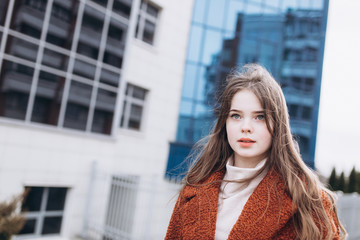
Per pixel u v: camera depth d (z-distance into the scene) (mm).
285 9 13000
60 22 6695
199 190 1076
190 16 10750
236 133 965
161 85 9656
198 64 11297
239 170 979
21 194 5023
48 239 6473
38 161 6316
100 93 7434
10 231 4551
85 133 7102
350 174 11414
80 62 7035
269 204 895
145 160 9039
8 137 5895
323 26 13125
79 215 7043
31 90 6230
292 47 12961
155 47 9617
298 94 12711
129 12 8047
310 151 12383
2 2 5848
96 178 7211
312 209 908
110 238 6973
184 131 10688
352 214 8297
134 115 9062
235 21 12234
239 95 979
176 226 1173
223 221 969
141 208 8078
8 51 5910
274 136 957
